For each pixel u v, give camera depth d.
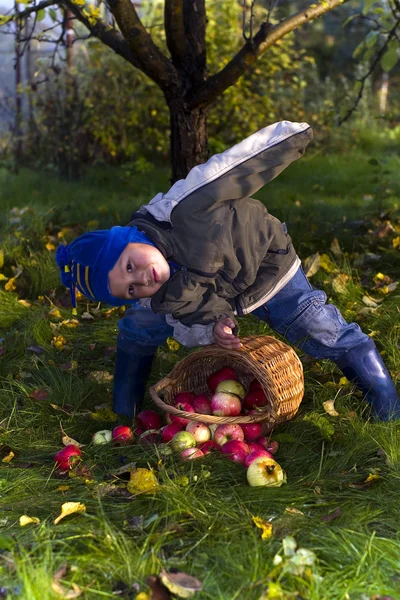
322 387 3.79
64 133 9.99
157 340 3.54
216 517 2.72
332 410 3.49
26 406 3.77
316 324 3.39
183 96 5.45
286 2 15.34
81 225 6.70
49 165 10.10
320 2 5.12
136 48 5.21
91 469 3.16
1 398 3.84
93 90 10.41
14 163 10.36
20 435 3.52
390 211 6.88
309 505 2.80
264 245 3.15
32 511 2.84
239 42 10.73
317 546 2.54
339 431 3.37
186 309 3.08
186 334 3.16
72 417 3.64
